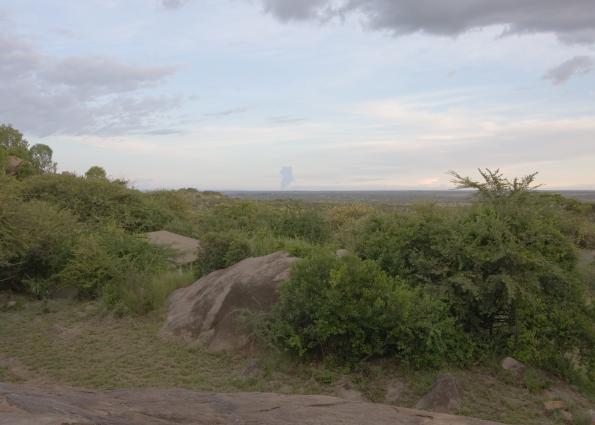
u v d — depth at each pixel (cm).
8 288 1456
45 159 4506
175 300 1173
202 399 538
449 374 700
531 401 677
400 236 917
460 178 902
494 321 830
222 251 1288
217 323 968
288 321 825
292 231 1917
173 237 1927
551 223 852
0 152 3312
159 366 851
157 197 2661
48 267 1470
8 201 1418
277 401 539
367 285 795
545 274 788
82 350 945
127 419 442
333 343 786
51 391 547
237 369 823
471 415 636
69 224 1614
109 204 2181
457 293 816
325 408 516
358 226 1095
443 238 855
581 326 788
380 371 751
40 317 1191
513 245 785
